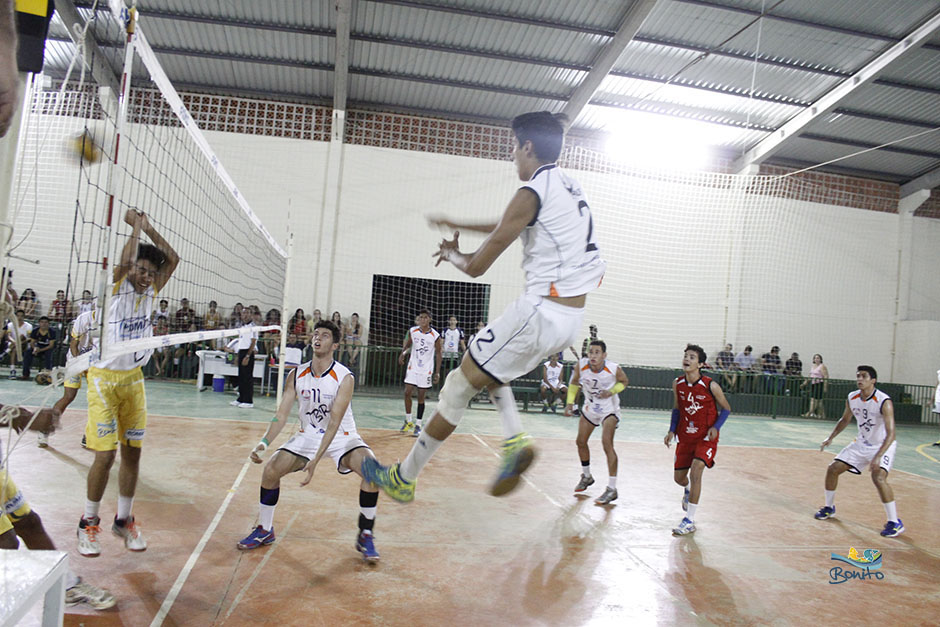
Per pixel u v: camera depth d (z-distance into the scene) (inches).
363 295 598.9
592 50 532.7
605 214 636.7
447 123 622.2
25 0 78.1
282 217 587.8
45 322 451.8
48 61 486.9
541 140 89.4
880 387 672.4
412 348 364.8
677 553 186.9
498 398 88.3
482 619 132.3
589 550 182.5
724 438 466.0
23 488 194.9
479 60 549.3
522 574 160.1
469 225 101.4
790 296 676.1
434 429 85.4
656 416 557.3
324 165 595.5
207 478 225.5
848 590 167.5
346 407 157.3
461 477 263.9
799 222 681.6
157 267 153.3
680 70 552.1
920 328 687.7
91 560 147.1
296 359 473.1
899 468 383.2
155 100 510.0
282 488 222.1
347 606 133.5
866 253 703.1
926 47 529.0
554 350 83.4
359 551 164.9
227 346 467.5
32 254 476.7
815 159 688.4
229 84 587.2
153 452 259.6
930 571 187.8
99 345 111.1
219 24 515.8
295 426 348.2
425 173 612.7
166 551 156.2
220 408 397.1
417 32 523.5
